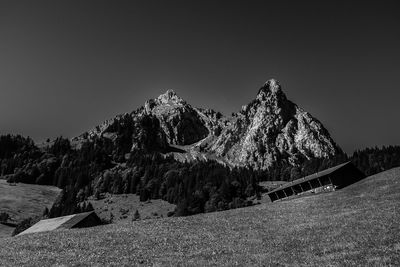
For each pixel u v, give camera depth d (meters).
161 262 34.16
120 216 191.62
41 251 41.81
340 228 43.81
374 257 28.50
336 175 98.88
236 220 61.50
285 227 51.09
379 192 68.81
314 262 29.69
